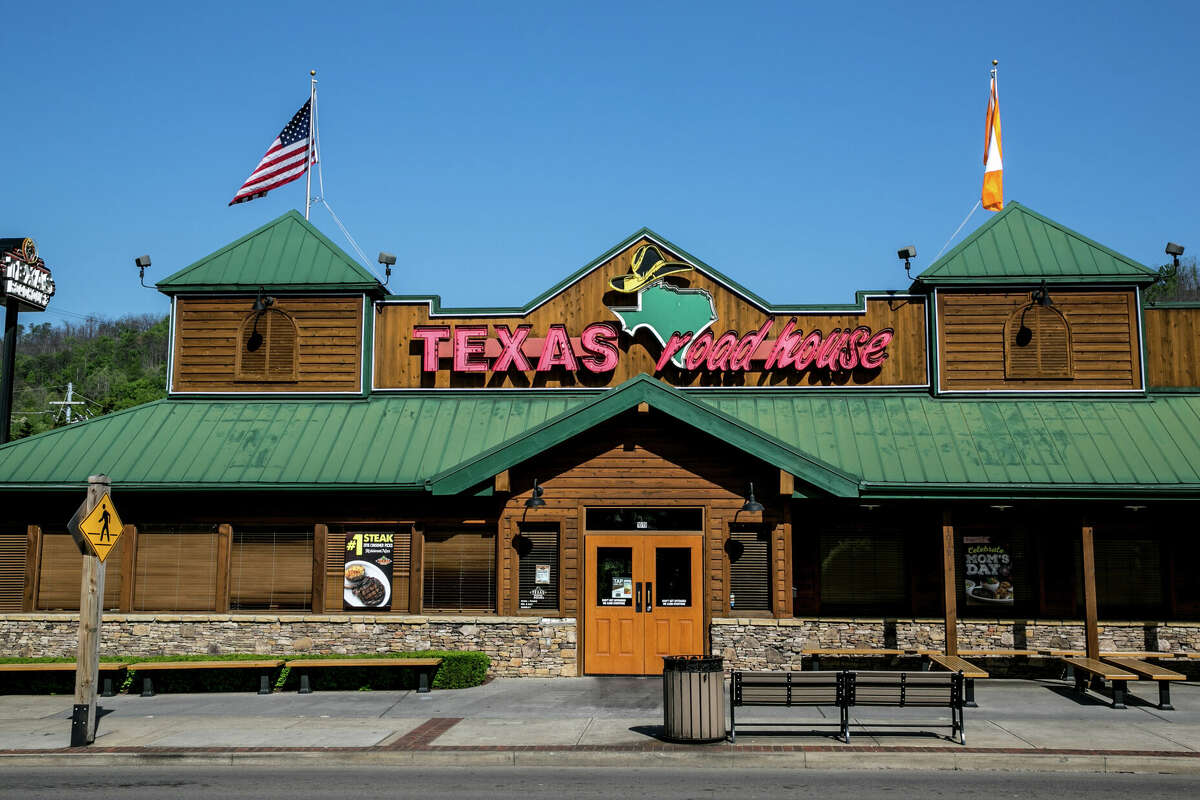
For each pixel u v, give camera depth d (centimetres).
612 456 2008
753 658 1933
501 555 2020
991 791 1194
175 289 2341
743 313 2308
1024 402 2212
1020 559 2114
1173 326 2261
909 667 2036
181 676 1877
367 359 2320
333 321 2331
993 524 2125
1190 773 1291
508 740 1427
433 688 1858
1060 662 2005
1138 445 2064
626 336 2312
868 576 2125
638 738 1435
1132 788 1210
